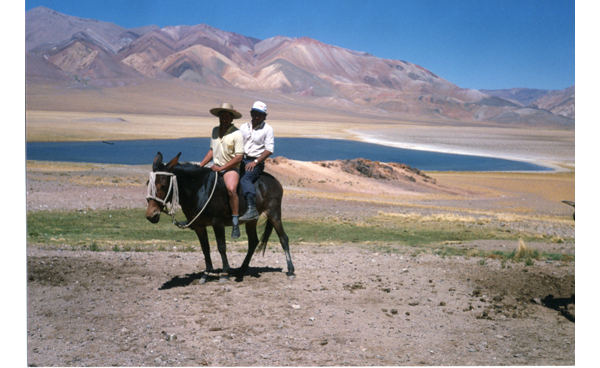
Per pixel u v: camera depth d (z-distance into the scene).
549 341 6.01
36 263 8.62
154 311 6.54
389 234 20.66
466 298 7.94
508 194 64.56
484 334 6.24
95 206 24.47
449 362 5.21
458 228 24.58
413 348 5.61
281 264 10.14
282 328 6.06
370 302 7.43
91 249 11.41
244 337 5.72
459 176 86.25
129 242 14.30
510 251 14.59
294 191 45.41
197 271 9.02
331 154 136.00
